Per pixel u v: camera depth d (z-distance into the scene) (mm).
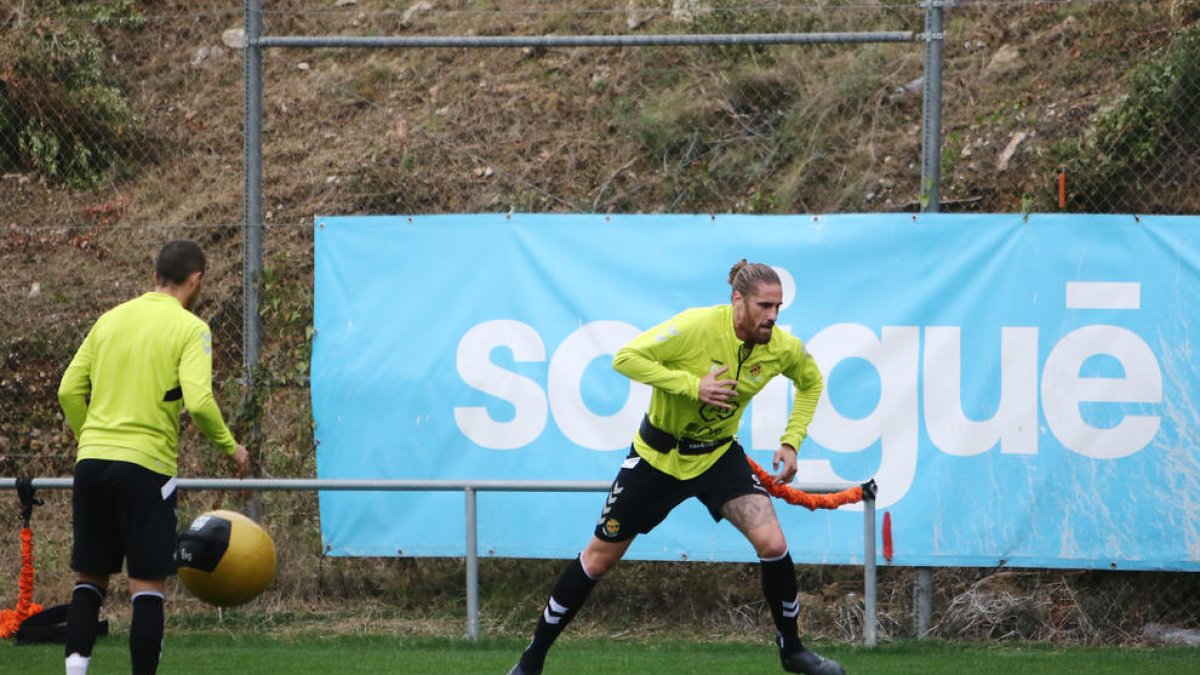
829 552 24266
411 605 26469
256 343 26281
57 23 38812
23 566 24031
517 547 24984
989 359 24062
